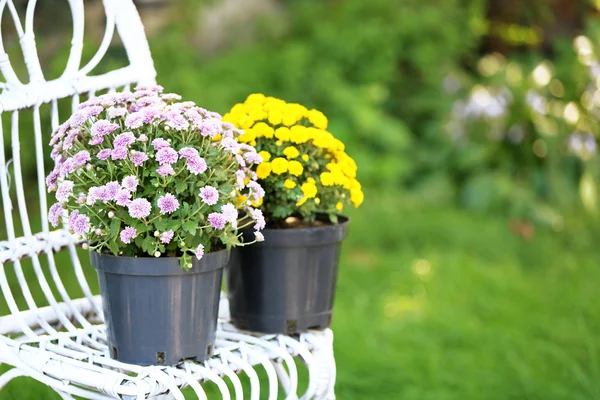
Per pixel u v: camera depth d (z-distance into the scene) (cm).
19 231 426
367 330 355
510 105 581
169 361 170
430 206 550
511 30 657
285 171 201
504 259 468
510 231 508
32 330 192
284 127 205
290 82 588
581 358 333
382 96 604
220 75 577
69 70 207
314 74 600
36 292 366
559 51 620
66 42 503
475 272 433
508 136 586
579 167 566
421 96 622
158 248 168
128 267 166
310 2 648
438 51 625
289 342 194
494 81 595
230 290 201
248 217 197
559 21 673
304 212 205
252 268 196
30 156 453
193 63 568
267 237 193
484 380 312
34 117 198
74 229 166
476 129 584
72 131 171
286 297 196
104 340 188
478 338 353
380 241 481
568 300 401
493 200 549
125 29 222
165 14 579
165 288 167
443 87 619
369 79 612
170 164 167
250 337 191
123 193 163
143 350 170
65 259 400
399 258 454
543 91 588
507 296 407
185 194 171
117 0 221
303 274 197
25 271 386
